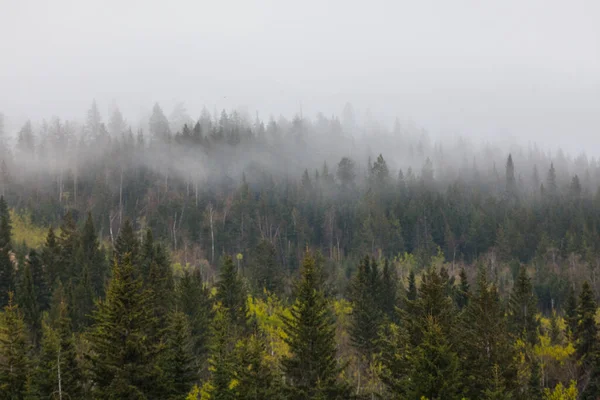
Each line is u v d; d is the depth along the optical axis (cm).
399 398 2658
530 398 2891
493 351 2802
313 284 3117
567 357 3716
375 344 4488
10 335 3030
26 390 2908
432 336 2578
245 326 4647
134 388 2477
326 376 2873
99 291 5847
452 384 2466
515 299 5041
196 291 4744
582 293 4184
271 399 2803
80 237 6644
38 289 5600
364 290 5594
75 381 3027
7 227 6244
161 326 4231
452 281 6103
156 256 5525
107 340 2617
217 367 3038
